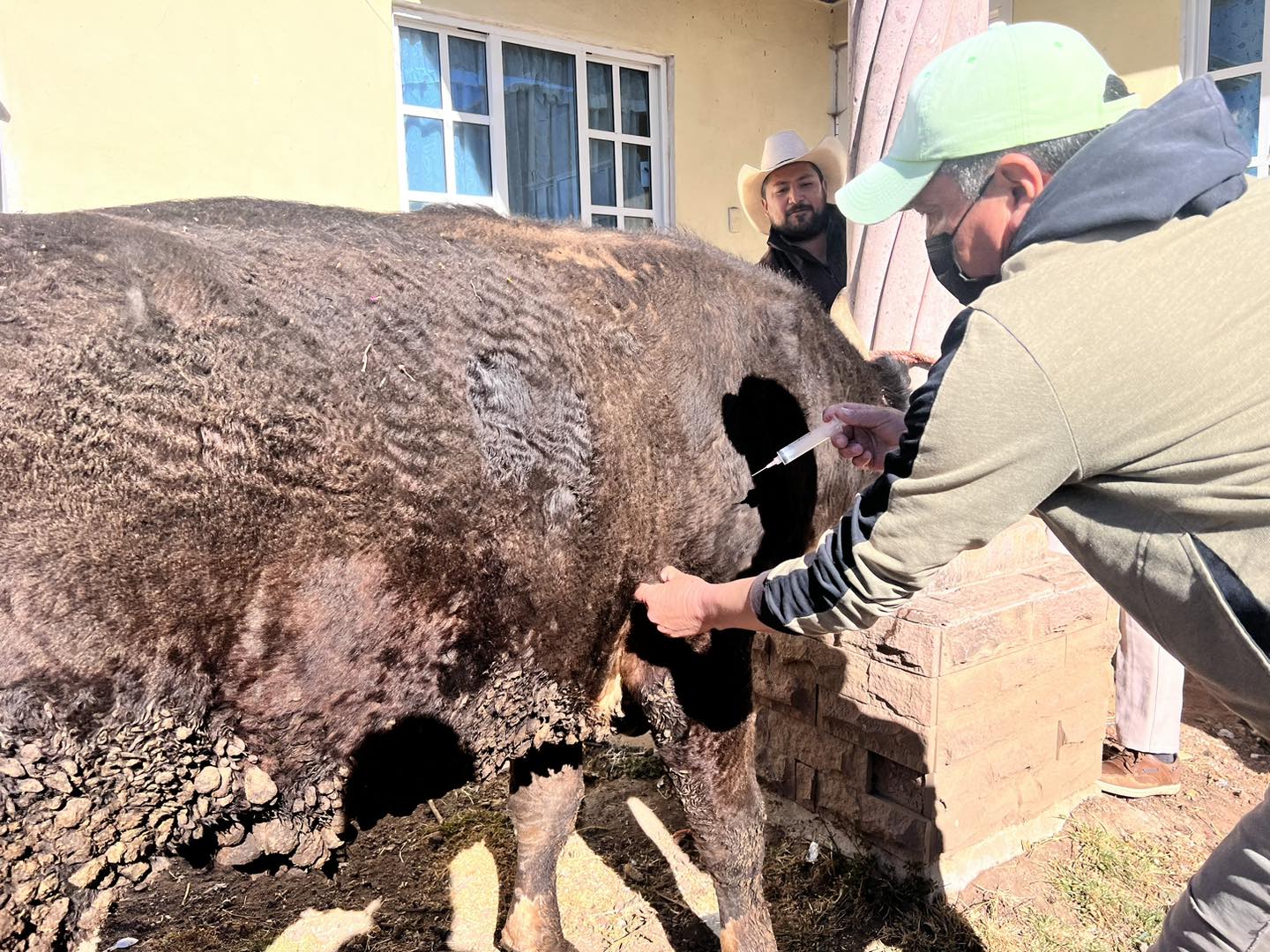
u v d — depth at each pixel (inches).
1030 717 104.0
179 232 55.2
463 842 111.9
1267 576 42.9
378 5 182.9
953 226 51.3
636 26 230.1
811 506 81.4
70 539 44.1
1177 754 127.0
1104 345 41.1
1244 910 49.1
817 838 107.7
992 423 42.4
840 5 265.9
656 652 73.2
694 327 71.5
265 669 50.9
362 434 51.7
